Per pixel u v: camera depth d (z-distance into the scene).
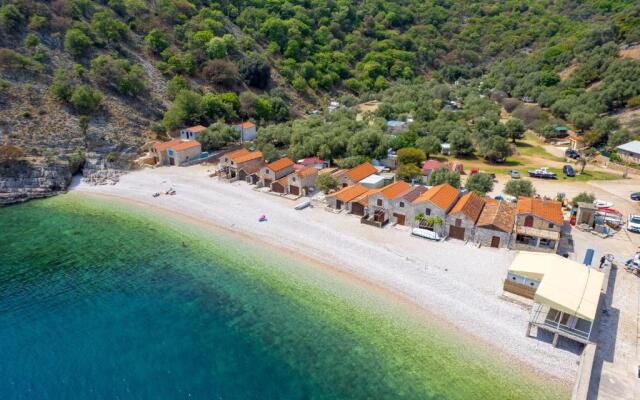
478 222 57.97
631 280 48.72
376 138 95.94
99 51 111.25
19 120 84.56
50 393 34.88
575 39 179.12
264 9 170.12
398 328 42.00
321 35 177.38
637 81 121.38
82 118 87.81
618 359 36.66
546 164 98.56
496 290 47.03
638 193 74.38
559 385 34.81
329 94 158.25
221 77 126.25
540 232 54.69
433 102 146.88
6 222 65.56
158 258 55.66
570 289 39.91
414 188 69.62
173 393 35.09
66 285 49.44
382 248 57.00
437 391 34.72
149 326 42.69
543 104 146.25
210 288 49.12
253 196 77.06
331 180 76.06
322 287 48.84
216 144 104.25
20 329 42.00
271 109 127.12
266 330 42.19
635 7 159.12
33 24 103.00
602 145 109.31
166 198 76.00
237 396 34.78
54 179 78.69
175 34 133.12
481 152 101.62
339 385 35.62
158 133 103.25
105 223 65.88
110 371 37.19
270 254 56.25
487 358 37.84
